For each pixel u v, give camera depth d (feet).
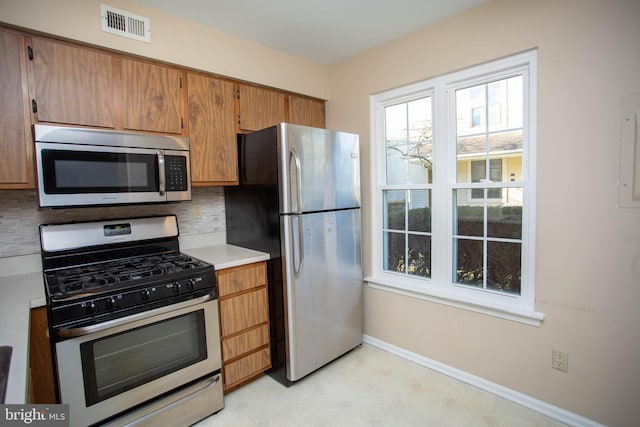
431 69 7.27
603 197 5.32
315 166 7.15
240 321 6.82
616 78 5.10
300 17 6.79
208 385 6.13
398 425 5.90
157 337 5.48
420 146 7.91
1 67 4.94
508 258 6.61
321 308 7.41
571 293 5.70
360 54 8.68
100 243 6.49
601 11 5.16
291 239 6.79
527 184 6.23
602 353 5.46
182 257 6.98
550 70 5.70
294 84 8.75
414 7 6.49
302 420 6.07
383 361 8.06
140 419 5.35
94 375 4.84
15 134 5.08
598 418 5.55
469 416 6.08
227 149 7.53
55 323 4.48
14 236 5.93
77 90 5.58
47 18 5.21
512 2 6.05
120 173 5.85
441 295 7.32
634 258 5.11
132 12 6.06
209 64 7.12
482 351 6.84
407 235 8.26
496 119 6.63
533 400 6.22
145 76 6.31
